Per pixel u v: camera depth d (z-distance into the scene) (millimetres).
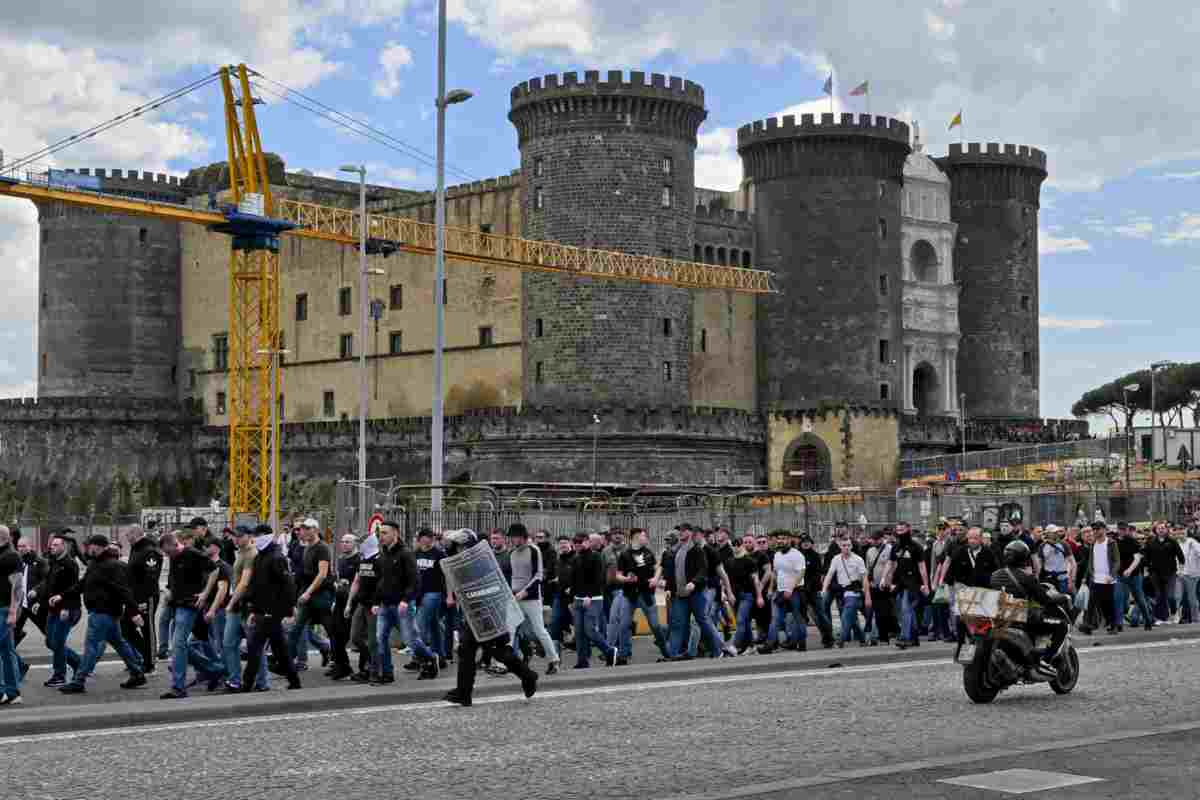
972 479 116875
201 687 31484
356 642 33156
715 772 20688
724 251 130500
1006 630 27812
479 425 123500
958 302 145000
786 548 39250
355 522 47688
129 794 19453
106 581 30438
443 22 54594
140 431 152875
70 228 153750
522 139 122875
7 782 20344
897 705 27703
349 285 142375
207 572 30125
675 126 121562
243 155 121188
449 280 133500
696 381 127125
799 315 129875
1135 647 40000
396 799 18953
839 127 129250
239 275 123000
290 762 21750
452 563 28125
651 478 119375
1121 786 18688
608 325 119375
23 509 152000
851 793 18328
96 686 31656
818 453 127438
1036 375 149750
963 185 147625
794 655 37219
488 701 28938
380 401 139000
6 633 28109
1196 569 47594
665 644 37906
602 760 21703
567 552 37438
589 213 118750
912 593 39750
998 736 23781
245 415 124312
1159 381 184750
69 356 153250
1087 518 73938
